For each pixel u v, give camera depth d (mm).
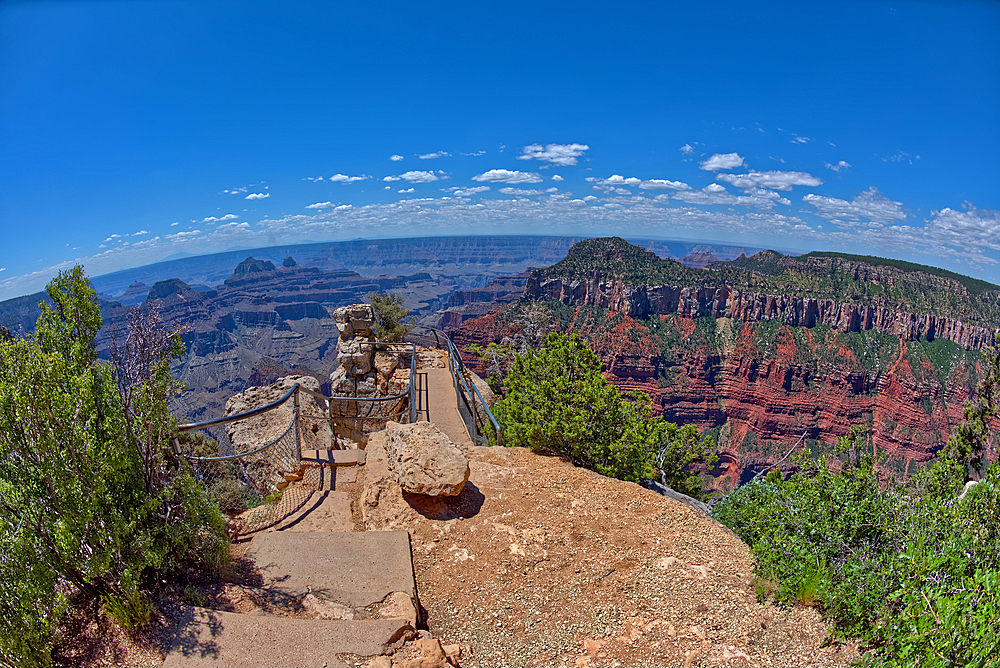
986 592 4598
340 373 20938
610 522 8273
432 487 8016
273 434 11930
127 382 5707
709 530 8250
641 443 11461
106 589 5289
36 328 5562
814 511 6797
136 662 4781
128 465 5406
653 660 5547
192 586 5770
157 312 5965
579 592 6723
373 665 4934
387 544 7082
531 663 5629
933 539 5789
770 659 5461
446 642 5898
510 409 12555
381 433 10805
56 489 4906
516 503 8688
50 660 4609
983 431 14930
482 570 7062
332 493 8719
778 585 6539
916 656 4742
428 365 24078
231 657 4887
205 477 8375
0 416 4809
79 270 5785
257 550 6777
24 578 4664
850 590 5801
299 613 5695
